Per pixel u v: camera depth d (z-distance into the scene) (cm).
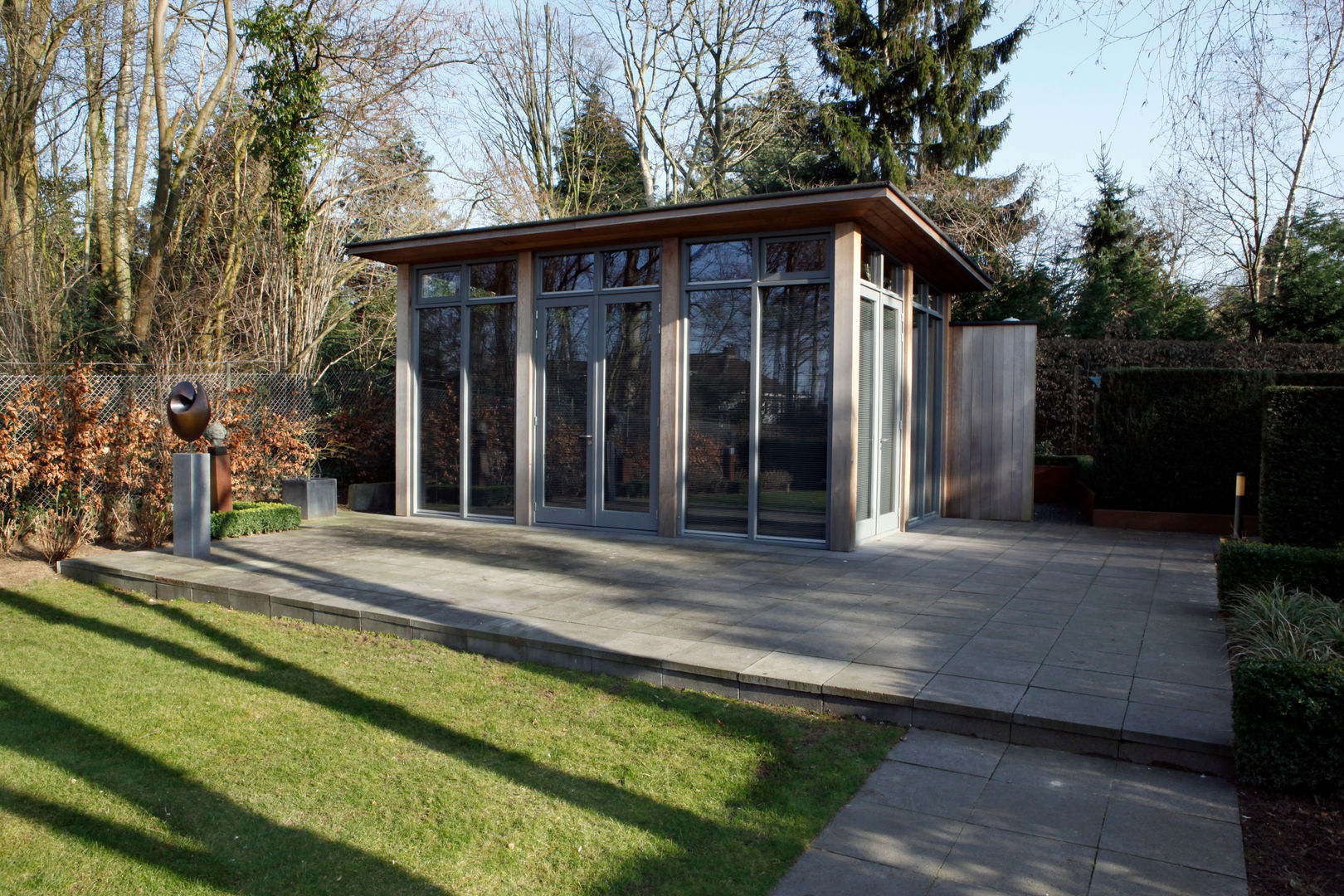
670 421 902
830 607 589
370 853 299
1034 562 777
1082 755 371
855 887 273
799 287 848
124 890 278
